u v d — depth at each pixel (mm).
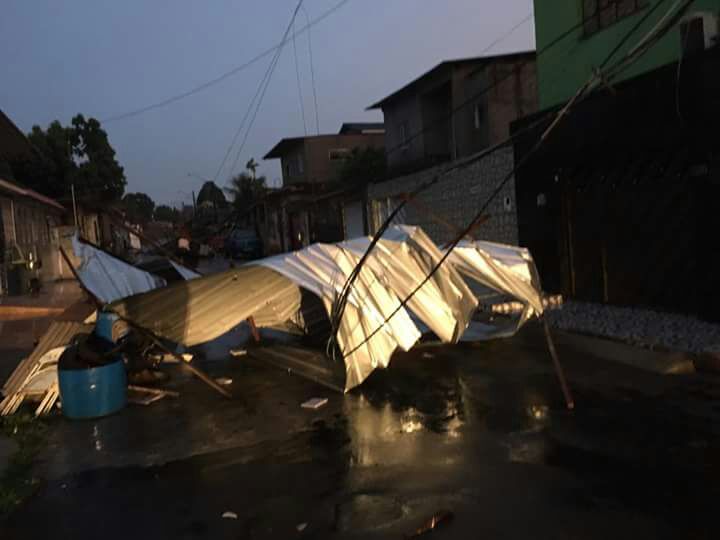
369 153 29797
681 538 3904
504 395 6977
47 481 5309
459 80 21578
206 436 6246
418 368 8383
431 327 7836
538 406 6523
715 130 8609
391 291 7645
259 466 5406
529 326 10375
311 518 4418
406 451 5535
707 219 8852
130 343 8070
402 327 7637
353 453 5574
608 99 10609
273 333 11742
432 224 17656
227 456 5684
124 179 42062
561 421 6035
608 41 12008
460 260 7895
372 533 4164
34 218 25469
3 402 7270
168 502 4797
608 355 8289
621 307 10727
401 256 7910
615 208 10781
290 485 4980
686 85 9023
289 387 7914
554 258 12328
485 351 9102
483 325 10461
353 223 25359
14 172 32969
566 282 12016
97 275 8680
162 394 7750
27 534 4406
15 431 6598
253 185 48344
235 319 8867
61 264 25266
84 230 35812
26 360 7543
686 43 9062
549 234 12375
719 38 8594
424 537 4066
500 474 4938
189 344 8930
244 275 7777
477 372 8016
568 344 9094
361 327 7383
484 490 4680
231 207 52219
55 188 34062
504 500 4508
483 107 20406
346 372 7355
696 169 8969
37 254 24266
